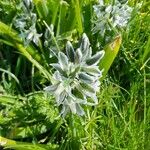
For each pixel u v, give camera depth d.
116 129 0.19
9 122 0.20
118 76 0.22
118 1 0.21
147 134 0.20
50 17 0.21
